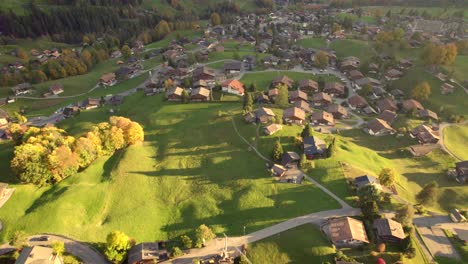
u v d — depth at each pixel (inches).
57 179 4158.5
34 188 4010.8
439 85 7017.7
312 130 5191.9
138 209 3873.0
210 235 3422.7
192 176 4411.9
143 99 7057.1
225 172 4404.5
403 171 4813.0
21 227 3454.7
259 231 3511.3
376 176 4291.3
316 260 3125.0
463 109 6338.6
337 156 4495.6
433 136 5418.3
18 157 3946.9
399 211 3560.5
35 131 4798.2
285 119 5472.4
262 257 3240.7
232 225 3636.8
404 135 5654.5
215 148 4909.0
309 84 7288.4
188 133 5344.5
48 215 3572.8
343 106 6806.1
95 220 3740.2
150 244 3307.1
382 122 5816.9
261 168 4389.8
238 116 5516.7
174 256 3260.3
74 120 6451.8
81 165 4473.4
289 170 4281.5
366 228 3405.5
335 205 3742.6
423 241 3378.4
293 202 3818.9
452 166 4896.7
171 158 4788.4
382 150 5354.3
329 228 3408.0
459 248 3309.5
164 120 5831.7
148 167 4626.0
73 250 3275.1
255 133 5032.0
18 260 2965.1
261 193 3976.4
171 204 3998.5
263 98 6407.5
